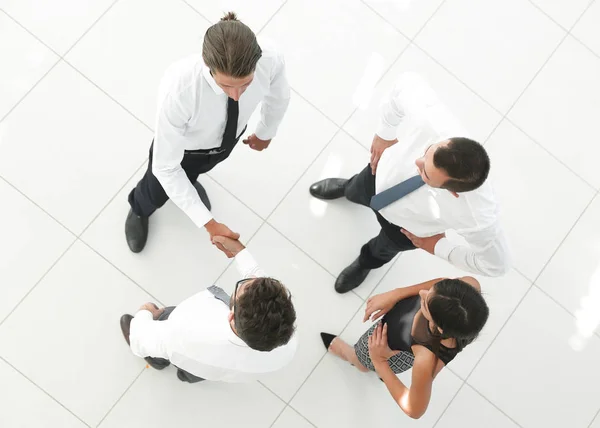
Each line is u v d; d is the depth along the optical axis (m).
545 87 3.05
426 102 1.85
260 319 1.43
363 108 2.87
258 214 2.68
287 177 2.74
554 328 2.81
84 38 2.69
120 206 2.58
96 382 2.43
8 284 2.44
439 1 3.03
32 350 2.41
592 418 2.77
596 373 2.81
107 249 2.54
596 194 2.99
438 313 1.63
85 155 2.60
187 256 2.59
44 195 2.54
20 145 2.55
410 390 1.83
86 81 2.66
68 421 2.39
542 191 2.94
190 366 1.73
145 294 2.53
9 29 2.63
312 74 2.86
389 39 2.96
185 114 1.63
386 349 1.95
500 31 3.06
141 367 2.47
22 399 2.38
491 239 1.84
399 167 1.92
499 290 2.80
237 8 2.84
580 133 3.03
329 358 2.62
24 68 2.62
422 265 2.79
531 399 2.74
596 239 2.93
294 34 2.87
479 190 1.73
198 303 1.74
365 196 2.29
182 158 1.81
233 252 1.93
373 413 2.62
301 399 2.56
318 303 2.66
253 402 2.52
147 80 2.71
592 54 3.08
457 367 2.71
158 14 2.77
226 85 1.45
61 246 2.51
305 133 2.79
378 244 2.37
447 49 3.00
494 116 2.98
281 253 2.67
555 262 2.88
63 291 2.47
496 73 3.02
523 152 2.96
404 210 1.97
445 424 2.66
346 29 2.92
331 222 2.74
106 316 2.49
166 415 2.45
